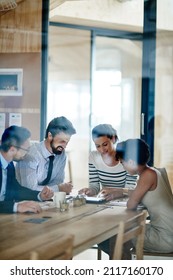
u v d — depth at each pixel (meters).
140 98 4.07
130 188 3.26
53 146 3.80
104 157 3.39
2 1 4.14
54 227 2.30
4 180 3.41
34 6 4.14
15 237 2.08
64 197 2.87
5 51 4.19
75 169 3.82
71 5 4.24
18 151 3.64
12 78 4.17
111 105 4.15
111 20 4.20
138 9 4.07
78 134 4.02
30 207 2.68
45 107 4.13
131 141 3.50
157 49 4.00
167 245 2.91
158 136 3.87
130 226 2.24
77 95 4.28
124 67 4.27
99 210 2.79
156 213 2.93
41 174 3.55
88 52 4.56
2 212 2.68
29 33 4.16
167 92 3.98
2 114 4.16
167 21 3.97
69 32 4.42
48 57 4.20
